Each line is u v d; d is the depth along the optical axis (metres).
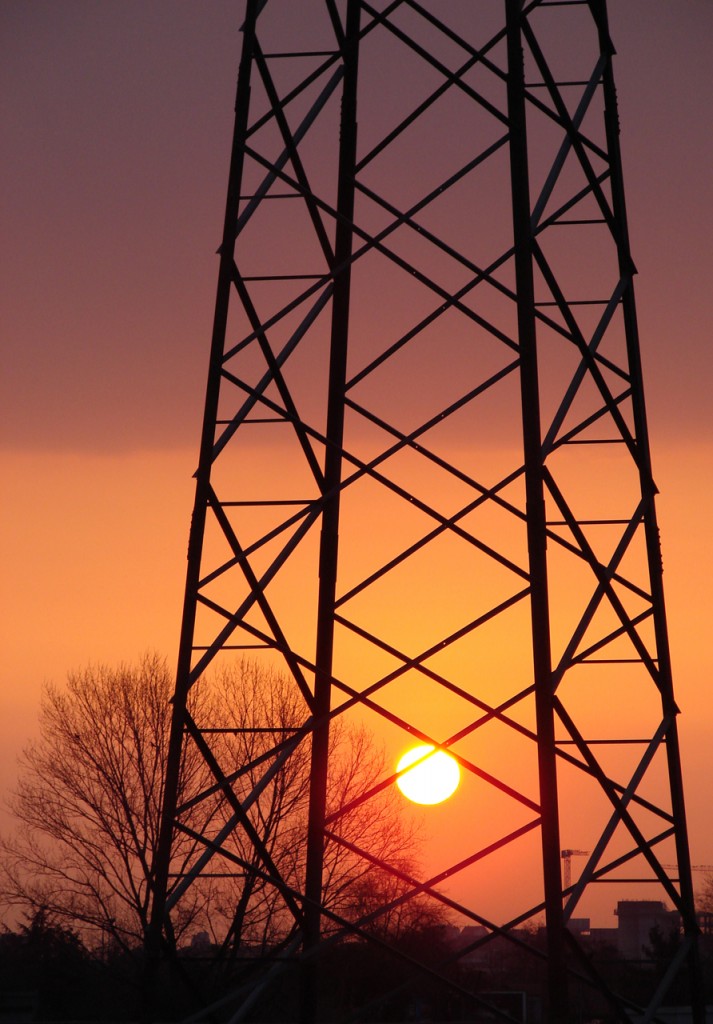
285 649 34.34
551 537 36.09
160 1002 72.44
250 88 37.94
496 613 33.78
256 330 35.78
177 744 32.78
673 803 35.31
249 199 36.91
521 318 35.66
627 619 36.06
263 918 72.62
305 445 37.44
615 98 40.62
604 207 39.25
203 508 34.34
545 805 32.19
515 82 38.03
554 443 37.09
